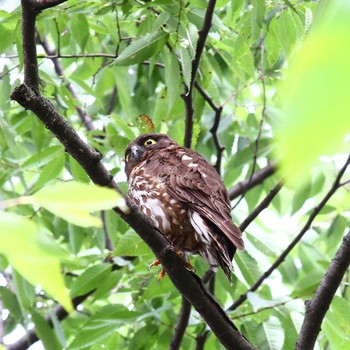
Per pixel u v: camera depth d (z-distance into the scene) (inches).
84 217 94.5
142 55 347.9
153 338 440.8
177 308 470.9
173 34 366.6
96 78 546.9
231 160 489.7
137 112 574.6
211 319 301.9
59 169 415.5
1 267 438.3
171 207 356.8
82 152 269.3
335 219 490.0
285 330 382.0
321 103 64.7
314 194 479.8
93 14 435.5
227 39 442.6
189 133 399.2
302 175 88.4
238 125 520.7
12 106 490.9
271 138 488.7
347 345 352.8
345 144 80.4
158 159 382.6
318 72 64.3
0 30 388.8
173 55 362.9
